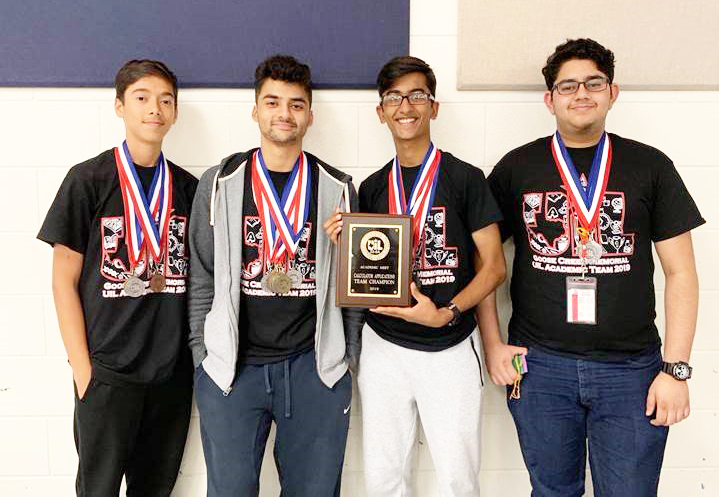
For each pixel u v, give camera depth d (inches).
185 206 69.1
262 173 66.6
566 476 65.8
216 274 64.7
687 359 61.4
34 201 75.3
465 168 66.8
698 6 74.9
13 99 74.2
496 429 79.0
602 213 62.8
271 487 78.8
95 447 63.4
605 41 75.0
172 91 65.9
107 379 62.9
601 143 65.2
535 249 65.1
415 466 79.2
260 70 64.2
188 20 73.6
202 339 66.4
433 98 66.8
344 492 78.9
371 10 74.0
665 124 76.6
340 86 74.9
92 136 75.0
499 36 74.7
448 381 64.6
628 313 62.2
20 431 77.5
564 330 63.1
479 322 71.6
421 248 66.3
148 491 72.2
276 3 73.7
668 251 62.6
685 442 80.0
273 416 65.8
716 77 75.6
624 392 62.4
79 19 73.1
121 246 64.6
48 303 76.3
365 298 62.7
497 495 79.9
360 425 78.2
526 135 76.5
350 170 76.4
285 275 64.7
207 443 64.7
